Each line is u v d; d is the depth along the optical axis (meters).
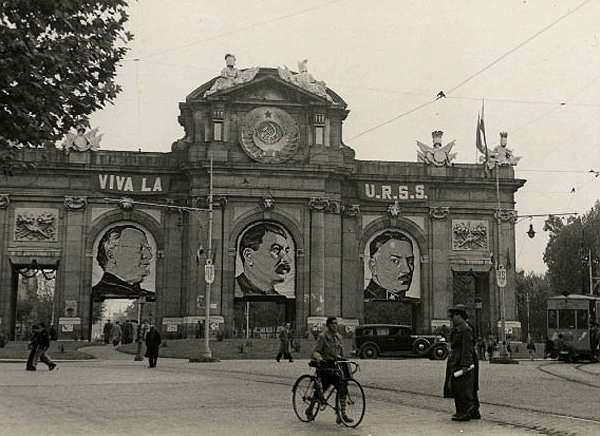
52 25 16.94
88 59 17.31
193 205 66.06
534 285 141.75
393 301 71.06
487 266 71.62
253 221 66.06
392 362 48.81
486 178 72.25
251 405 21.39
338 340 17.91
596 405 22.06
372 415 19.20
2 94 16.41
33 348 37.75
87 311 66.75
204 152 66.44
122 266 67.75
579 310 54.12
